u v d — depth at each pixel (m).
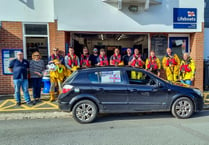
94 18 7.45
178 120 4.98
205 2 8.91
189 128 4.37
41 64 6.69
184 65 6.98
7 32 7.44
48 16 7.65
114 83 4.93
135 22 7.63
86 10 7.39
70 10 7.32
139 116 5.38
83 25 7.42
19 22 7.52
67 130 4.32
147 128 4.40
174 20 7.77
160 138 3.81
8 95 7.55
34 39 7.72
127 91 4.89
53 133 4.13
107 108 4.89
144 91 4.93
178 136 3.90
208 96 7.41
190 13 7.82
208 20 8.98
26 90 6.41
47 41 7.77
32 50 7.74
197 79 8.15
